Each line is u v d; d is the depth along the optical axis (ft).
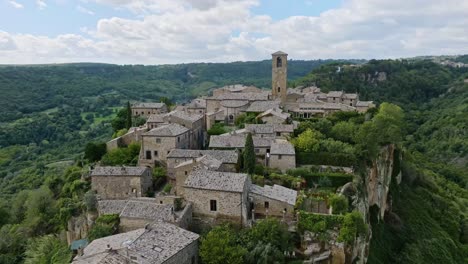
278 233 173.58
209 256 157.69
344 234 179.63
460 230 350.84
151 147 267.80
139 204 189.57
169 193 224.94
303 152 264.31
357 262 191.11
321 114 371.35
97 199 217.36
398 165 356.38
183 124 302.25
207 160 226.79
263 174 239.50
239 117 346.74
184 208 188.14
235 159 240.73
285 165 254.47
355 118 346.54
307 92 492.54
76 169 282.97
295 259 173.47
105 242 159.63
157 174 250.98
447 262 282.15
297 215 188.14
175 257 143.64
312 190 225.97
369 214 265.54
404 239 296.30
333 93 461.37
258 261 159.02
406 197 360.28
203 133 332.60
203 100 449.89
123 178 227.81
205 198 191.42
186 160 246.88
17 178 435.94
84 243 185.78
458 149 555.69
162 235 154.10
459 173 493.77
